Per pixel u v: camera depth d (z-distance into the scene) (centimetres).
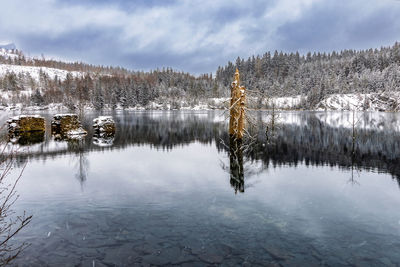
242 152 2012
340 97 13125
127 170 1398
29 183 1138
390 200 931
